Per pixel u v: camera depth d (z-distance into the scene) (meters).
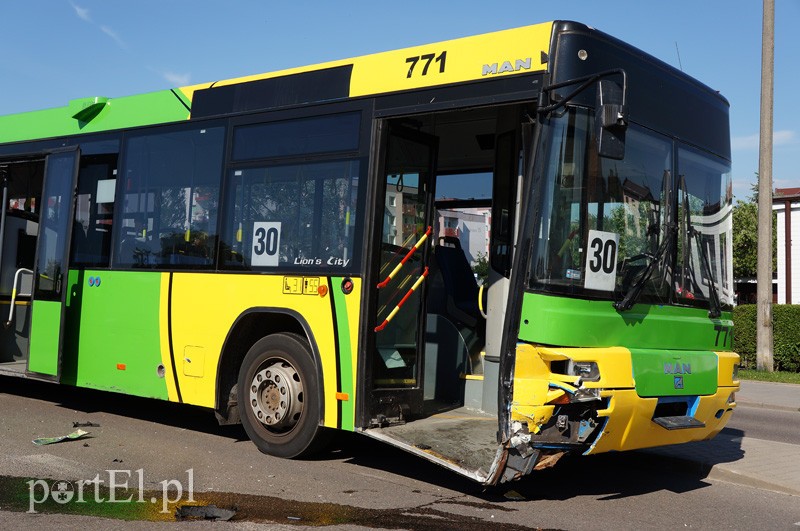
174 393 8.43
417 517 5.90
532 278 6.13
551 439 6.14
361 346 7.05
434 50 7.05
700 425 6.96
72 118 10.00
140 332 8.78
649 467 8.37
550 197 6.21
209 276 8.22
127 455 7.55
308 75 7.83
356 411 7.05
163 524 5.48
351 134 7.40
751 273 46.38
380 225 7.20
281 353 7.68
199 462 7.37
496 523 5.87
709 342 7.34
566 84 6.19
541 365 6.10
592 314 6.28
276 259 7.75
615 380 6.23
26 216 10.44
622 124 5.89
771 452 8.97
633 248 6.67
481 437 6.86
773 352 21.25
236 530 5.41
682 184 7.20
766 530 6.12
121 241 9.14
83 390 12.00
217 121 8.46
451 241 9.33
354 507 6.09
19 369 9.91
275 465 7.38
